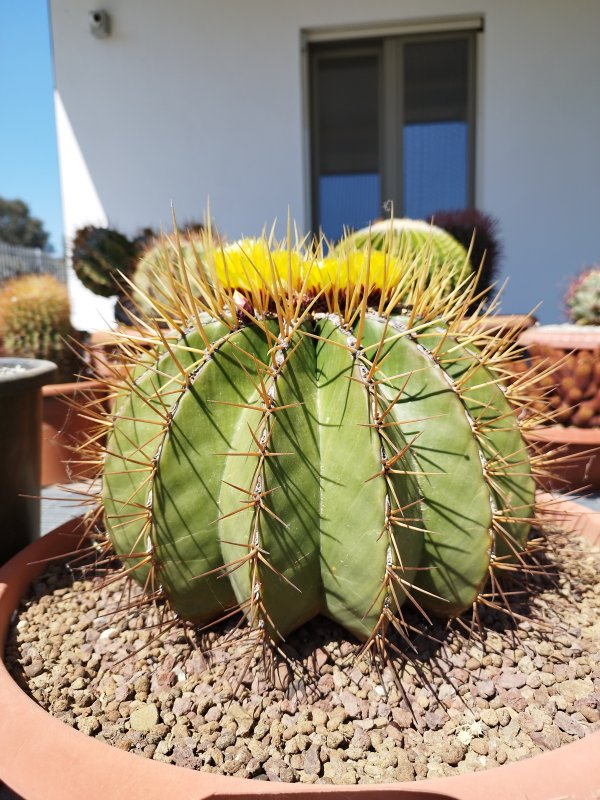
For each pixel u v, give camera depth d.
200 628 0.98
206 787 0.66
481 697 0.87
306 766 0.76
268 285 0.90
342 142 4.41
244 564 0.83
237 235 4.37
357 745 0.80
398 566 0.81
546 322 4.21
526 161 4.10
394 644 0.94
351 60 4.32
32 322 2.52
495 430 0.92
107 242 2.83
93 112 4.32
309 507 0.84
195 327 0.91
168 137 4.31
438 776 0.75
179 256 0.90
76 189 4.41
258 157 4.28
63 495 2.11
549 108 4.04
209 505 0.88
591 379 2.03
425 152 4.35
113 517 0.91
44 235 24.97
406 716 0.83
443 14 4.04
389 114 4.34
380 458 0.79
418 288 0.96
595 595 1.12
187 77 4.24
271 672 0.90
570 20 3.94
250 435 0.84
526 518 0.98
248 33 4.16
